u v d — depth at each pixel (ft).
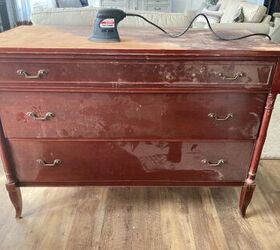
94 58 3.28
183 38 3.93
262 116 3.81
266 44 3.62
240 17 9.91
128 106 3.69
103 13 3.49
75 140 3.95
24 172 4.19
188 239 4.30
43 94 3.57
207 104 3.70
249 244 4.24
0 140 3.86
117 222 4.57
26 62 3.30
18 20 15.38
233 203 5.01
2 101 3.61
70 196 5.11
